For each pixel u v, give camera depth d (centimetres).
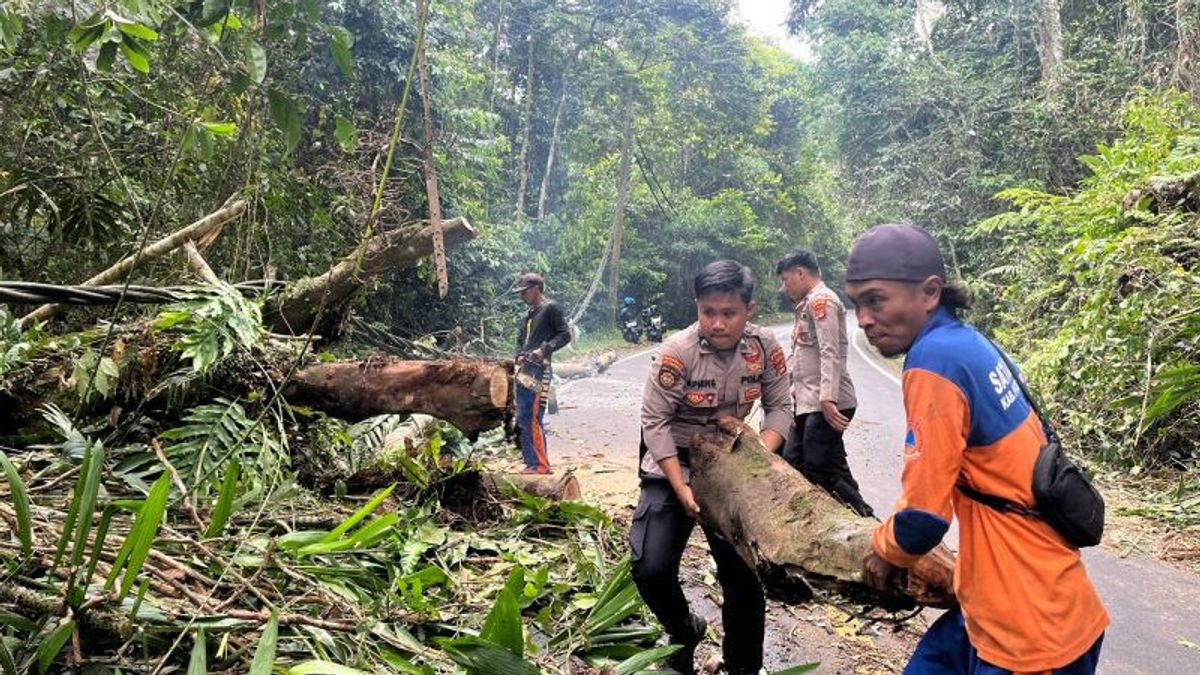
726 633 287
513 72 2123
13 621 200
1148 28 1352
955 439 176
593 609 314
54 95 479
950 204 1617
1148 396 595
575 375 1423
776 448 278
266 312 464
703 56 2681
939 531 174
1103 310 651
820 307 432
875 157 1928
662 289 2978
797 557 213
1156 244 647
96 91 499
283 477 377
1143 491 606
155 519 207
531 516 412
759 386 279
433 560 347
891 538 180
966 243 1669
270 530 319
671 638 288
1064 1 1608
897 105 1789
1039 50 1563
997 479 180
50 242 496
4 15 373
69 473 296
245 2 303
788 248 3597
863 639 343
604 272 2564
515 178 2100
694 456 268
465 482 421
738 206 3022
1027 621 175
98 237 495
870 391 1205
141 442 371
